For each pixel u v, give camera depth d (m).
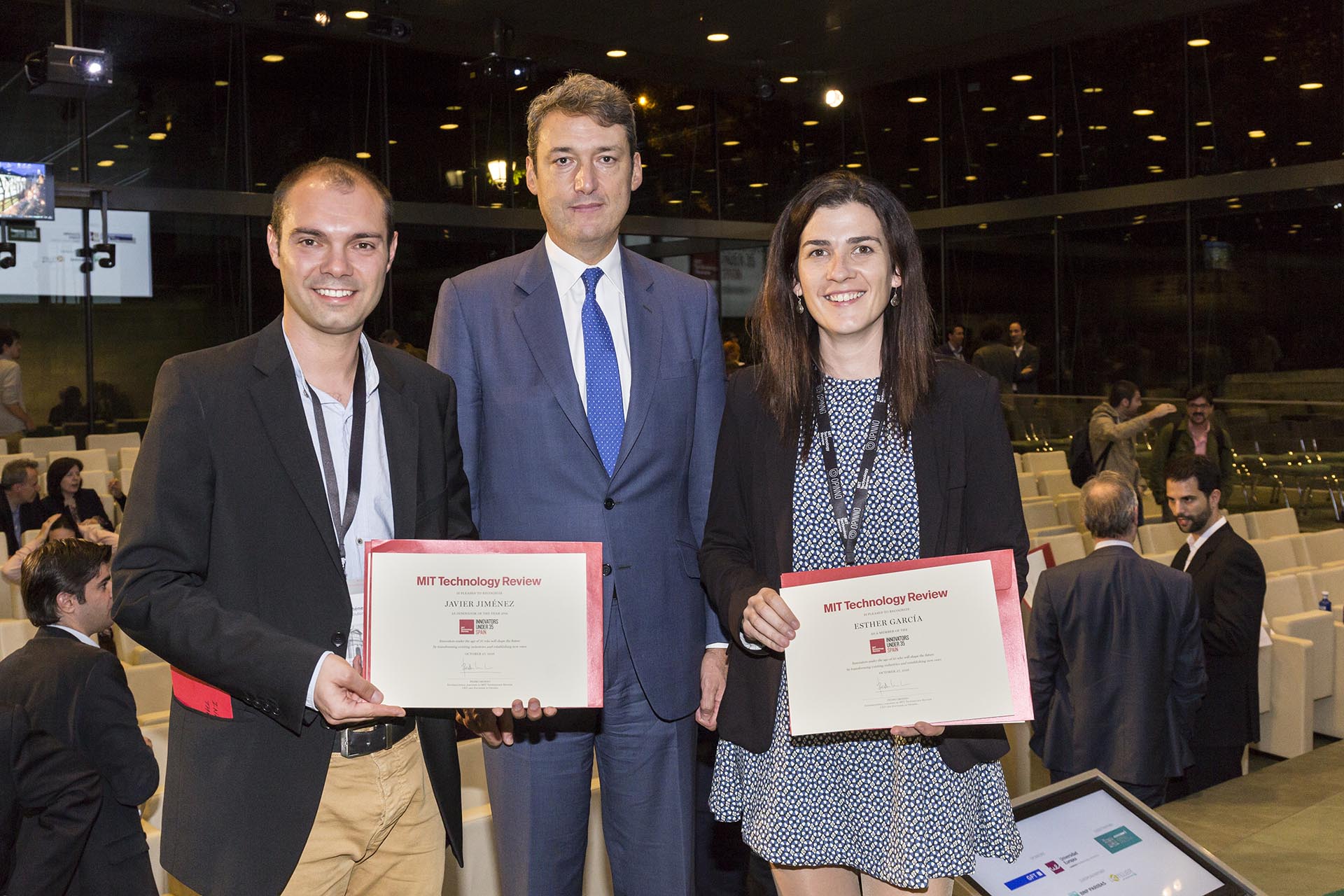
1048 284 14.80
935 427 1.95
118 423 12.74
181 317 13.02
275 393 1.81
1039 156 14.78
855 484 1.97
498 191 14.80
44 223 12.23
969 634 1.76
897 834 1.91
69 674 2.58
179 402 1.77
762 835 2.00
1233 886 1.98
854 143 16.86
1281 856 2.56
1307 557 6.79
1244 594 3.91
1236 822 2.78
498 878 2.35
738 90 16.47
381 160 14.06
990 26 12.86
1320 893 2.37
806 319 2.06
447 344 2.29
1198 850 2.05
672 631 2.27
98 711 2.56
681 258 16.62
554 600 1.82
